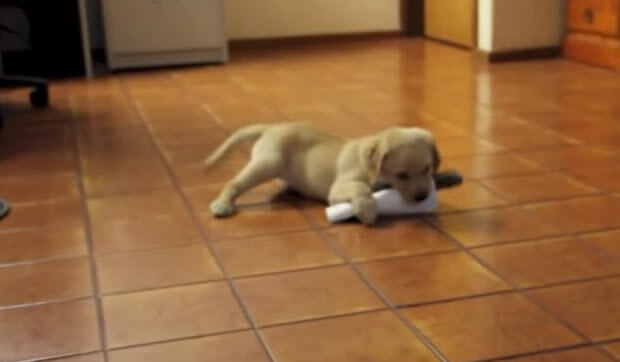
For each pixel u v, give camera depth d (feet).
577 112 10.50
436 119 10.35
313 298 5.31
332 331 4.86
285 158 7.16
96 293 5.50
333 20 18.19
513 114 10.50
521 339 4.68
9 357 4.69
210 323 5.02
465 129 9.75
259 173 7.09
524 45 14.85
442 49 16.56
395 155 6.50
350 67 14.70
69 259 6.09
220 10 15.26
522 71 13.75
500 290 5.33
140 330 4.96
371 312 5.08
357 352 4.60
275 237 6.41
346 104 11.45
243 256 6.05
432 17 17.94
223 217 6.89
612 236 6.22
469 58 15.30
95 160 8.84
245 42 17.71
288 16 17.93
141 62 15.15
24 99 12.53
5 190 7.80
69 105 11.99
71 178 8.16
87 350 4.74
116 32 14.83
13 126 10.63
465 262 5.80
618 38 13.39
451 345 4.64
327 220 6.73
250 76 14.01
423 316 5.01
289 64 15.24
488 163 8.27
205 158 8.81
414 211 6.75
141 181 8.01
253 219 6.82
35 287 5.62
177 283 5.61
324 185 7.00
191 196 7.50
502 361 4.46
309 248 6.16
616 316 4.93
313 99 11.87
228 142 7.50
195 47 15.30
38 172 8.41
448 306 5.13
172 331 4.93
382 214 6.75
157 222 6.82
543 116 10.32
